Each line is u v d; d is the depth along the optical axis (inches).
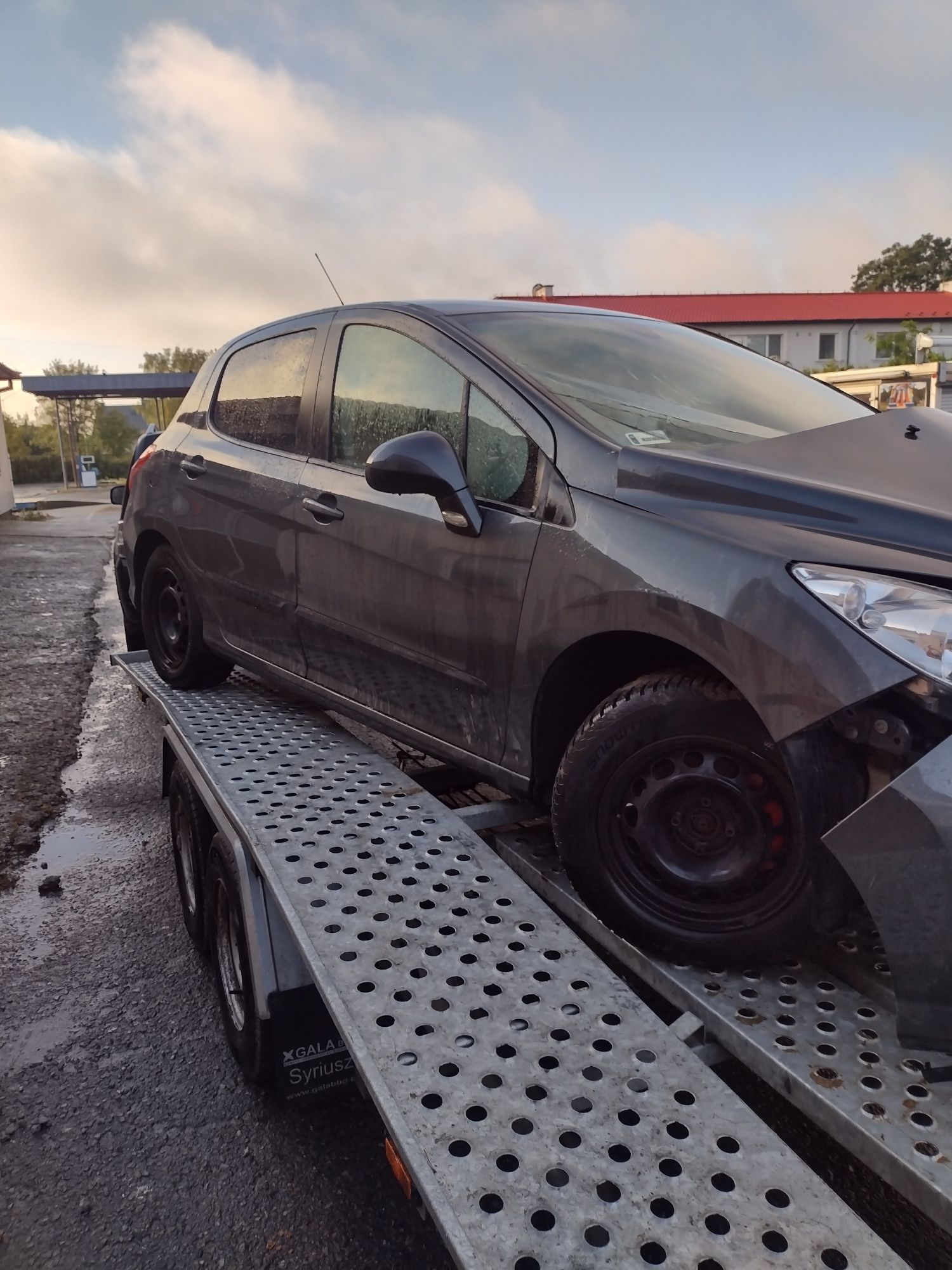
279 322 151.3
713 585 76.7
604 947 88.8
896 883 62.8
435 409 111.7
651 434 96.9
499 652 97.7
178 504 162.2
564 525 91.2
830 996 76.0
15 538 836.6
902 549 71.9
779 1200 53.8
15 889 156.5
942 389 682.2
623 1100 61.2
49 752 229.0
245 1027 100.3
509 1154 56.7
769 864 77.6
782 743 71.4
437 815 103.0
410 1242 83.7
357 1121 99.7
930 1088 64.2
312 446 133.0
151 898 152.5
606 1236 51.4
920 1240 80.5
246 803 106.0
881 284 2861.7
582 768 84.0
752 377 120.7
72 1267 81.7
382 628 115.6
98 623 415.2
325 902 84.0
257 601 142.6
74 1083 106.3
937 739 65.0
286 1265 81.5
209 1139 96.9
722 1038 73.2
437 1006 70.0
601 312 131.2
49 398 1619.1
